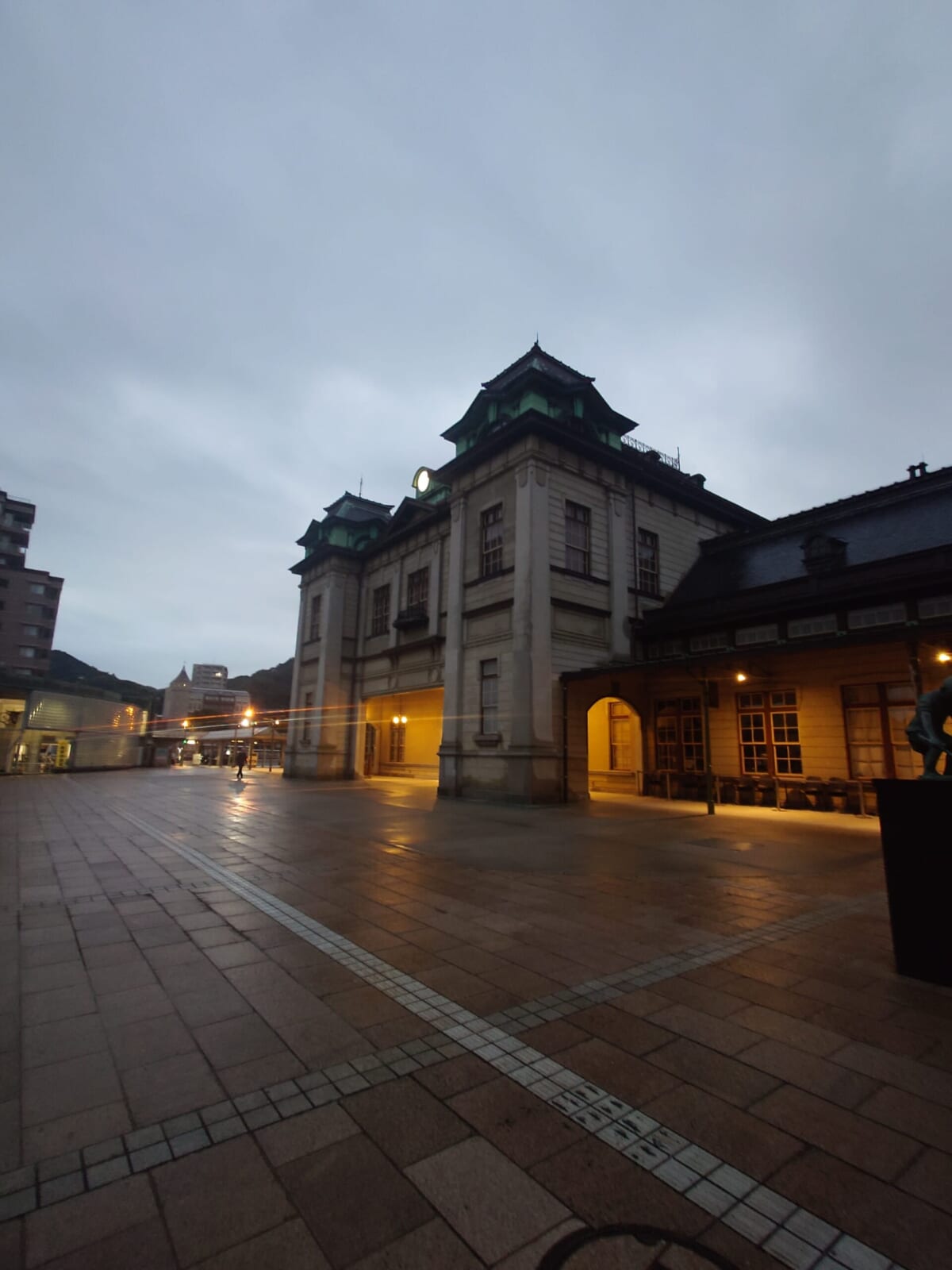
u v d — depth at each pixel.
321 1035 3.57
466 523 19.84
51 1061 3.25
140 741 45.59
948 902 4.41
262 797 18.95
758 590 16.91
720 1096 3.00
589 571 18.56
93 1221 2.18
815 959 4.88
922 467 18.14
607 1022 3.79
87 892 6.77
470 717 18.41
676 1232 2.16
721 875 7.86
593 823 12.72
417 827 12.12
